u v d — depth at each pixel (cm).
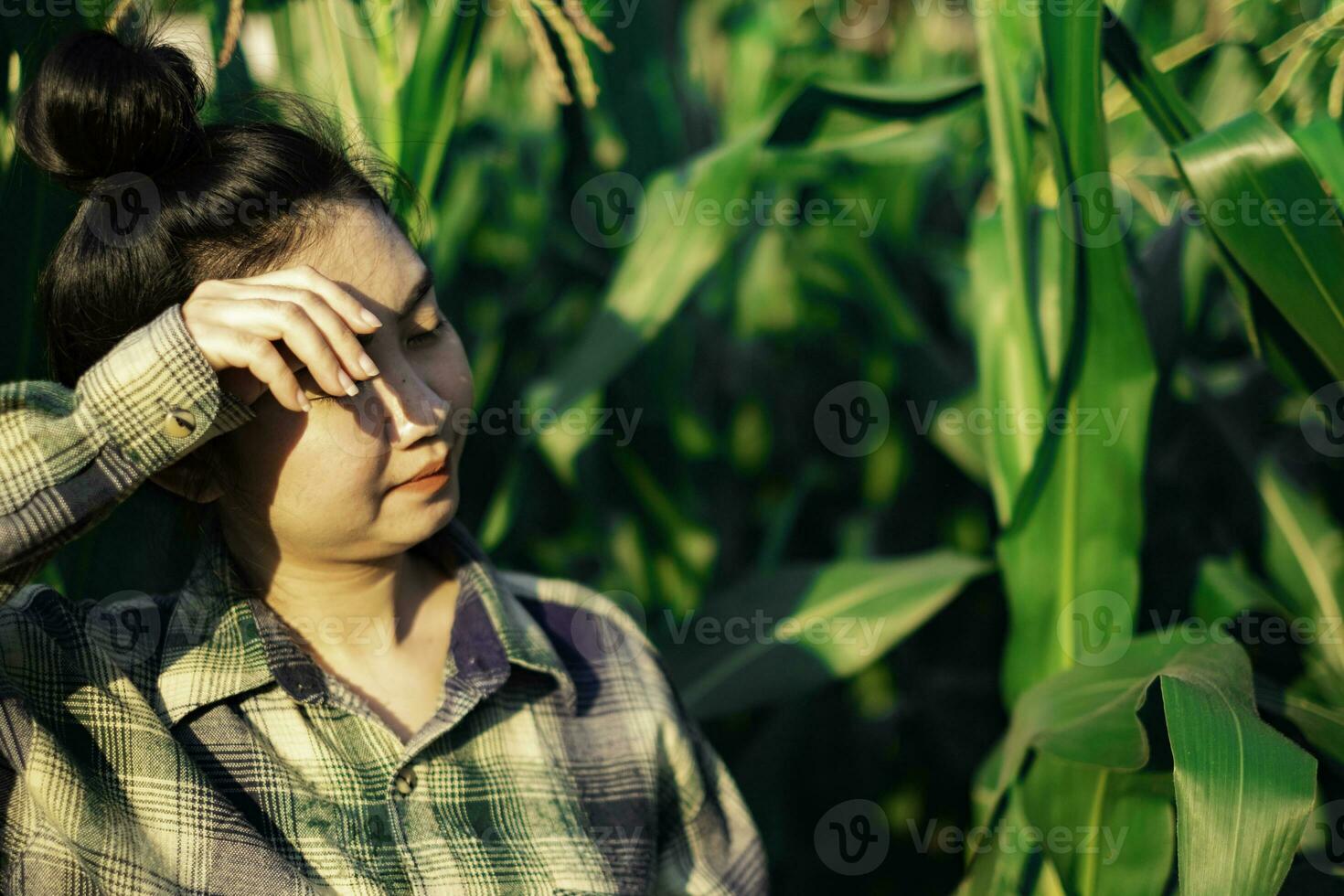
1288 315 106
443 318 85
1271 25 126
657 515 192
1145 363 117
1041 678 124
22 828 79
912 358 190
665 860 98
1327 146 113
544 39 107
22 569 74
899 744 179
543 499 195
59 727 80
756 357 209
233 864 77
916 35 215
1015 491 128
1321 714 110
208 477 82
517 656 88
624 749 93
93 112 76
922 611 136
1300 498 148
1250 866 84
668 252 145
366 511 81
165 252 79
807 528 207
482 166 202
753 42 215
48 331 86
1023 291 121
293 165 79
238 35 111
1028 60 139
